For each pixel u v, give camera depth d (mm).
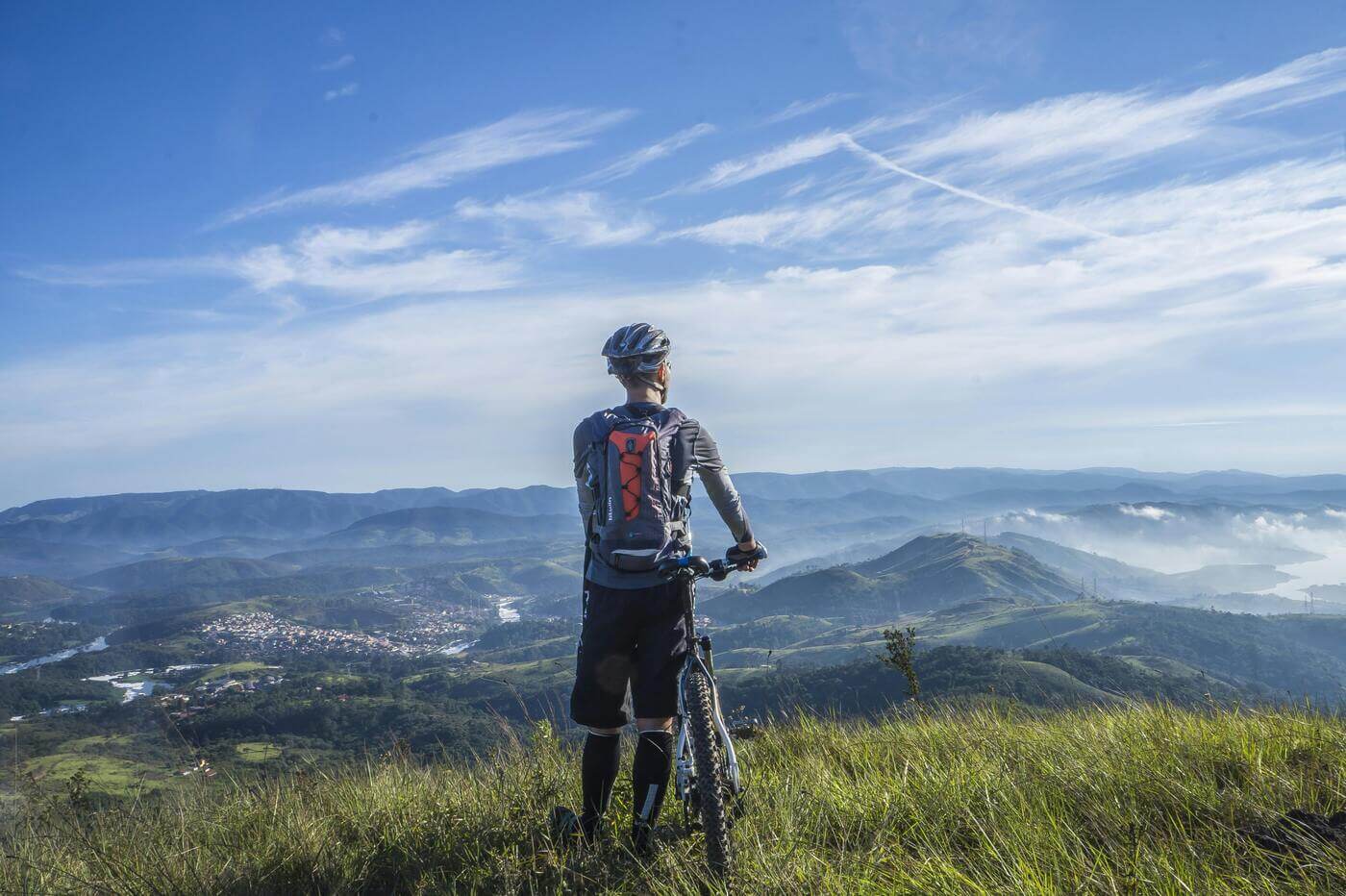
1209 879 2604
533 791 4016
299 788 4352
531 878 3141
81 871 3547
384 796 4258
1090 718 4820
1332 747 3799
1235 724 4285
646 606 3371
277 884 3408
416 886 3299
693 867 2939
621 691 3467
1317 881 2533
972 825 3283
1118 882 2623
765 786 3848
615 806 3758
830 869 2914
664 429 3471
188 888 3314
